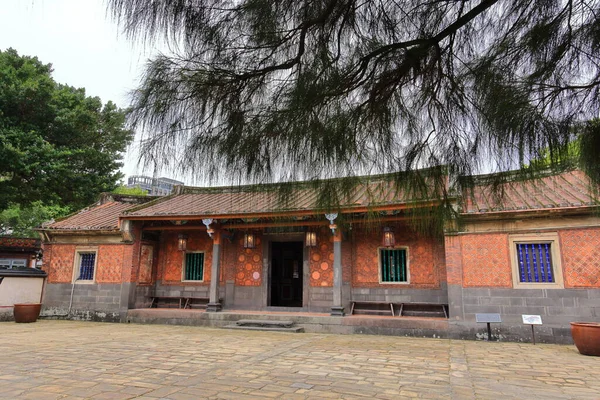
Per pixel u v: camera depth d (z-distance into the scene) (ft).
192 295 45.16
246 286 43.88
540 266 30.66
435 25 7.13
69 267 44.37
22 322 40.42
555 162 7.73
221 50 6.53
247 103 7.02
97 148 51.19
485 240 32.24
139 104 6.60
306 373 19.62
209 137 6.86
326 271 41.37
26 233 76.59
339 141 6.97
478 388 17.04
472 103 7.36
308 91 6.75
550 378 18.83
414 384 17.63
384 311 38.27
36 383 17.40
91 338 30.58
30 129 45.57
